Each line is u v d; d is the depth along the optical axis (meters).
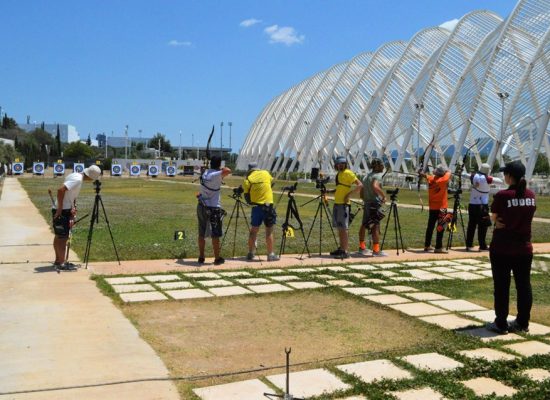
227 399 4.96
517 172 7.21
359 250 13.93
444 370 5.70
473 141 54.62
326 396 5.02
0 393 5.01
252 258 12.54
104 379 5.39
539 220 23.84
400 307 8.36
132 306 8.20
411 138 63.19
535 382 5.39
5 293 8.84
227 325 7.40
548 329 7.36
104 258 12.16
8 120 174.12
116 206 28.27
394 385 5.26
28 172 101.69
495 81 48.69
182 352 6.29
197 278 10.19
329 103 79.12
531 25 45.88
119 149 183.88
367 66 71.19
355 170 66.19
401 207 30.59
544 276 11.14
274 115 104.56
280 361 6.04
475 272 11.47
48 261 11.73
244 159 122.81
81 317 7.53
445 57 56.41
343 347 6.55
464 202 33.72
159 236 16.23
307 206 30.27
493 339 6.88
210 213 11.66
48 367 5.69
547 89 45.09
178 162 120.69
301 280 10.23
